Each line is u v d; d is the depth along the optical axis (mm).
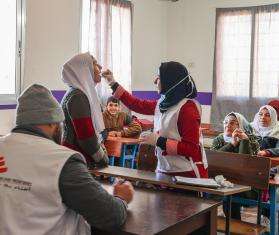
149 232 1383
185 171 2338
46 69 4793
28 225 1321
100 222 1354
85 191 1313
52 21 4836
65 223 1378
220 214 3221
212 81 6805
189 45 7004
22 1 4434
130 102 2871
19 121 1465
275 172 3074
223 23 6660
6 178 1367
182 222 1528
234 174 2836
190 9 6965
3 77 4332
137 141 4441
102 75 2893
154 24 6906
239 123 3771
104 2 5645
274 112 4191
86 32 5422
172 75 2396
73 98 2225
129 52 6203
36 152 1375
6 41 4336
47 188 1313
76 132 2201
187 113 2328
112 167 2336
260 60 6387
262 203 2928
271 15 6266
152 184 2094
